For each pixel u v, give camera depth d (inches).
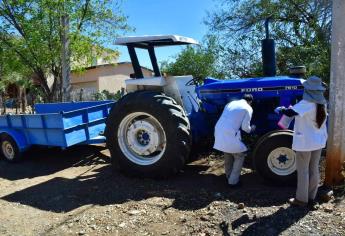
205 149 284.5
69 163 310.2
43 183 261.6
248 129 218.5
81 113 294.7
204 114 264.8
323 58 363.9
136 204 210.2
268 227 172.2
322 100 183.3
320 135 186.1
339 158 210.7
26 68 543.2
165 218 190.9
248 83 243.4
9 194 244.5
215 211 191.6
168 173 243.8
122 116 253.4
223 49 478.6
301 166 187.3
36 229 191.8
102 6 513.3
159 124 242.7
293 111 184.5
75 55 505.0
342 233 163.5
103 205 214.1
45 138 299.3
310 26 431.8
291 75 254.8
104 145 353.4
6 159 329.7
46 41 496.4
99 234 180.5
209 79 266.1
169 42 276.8
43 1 459.8
